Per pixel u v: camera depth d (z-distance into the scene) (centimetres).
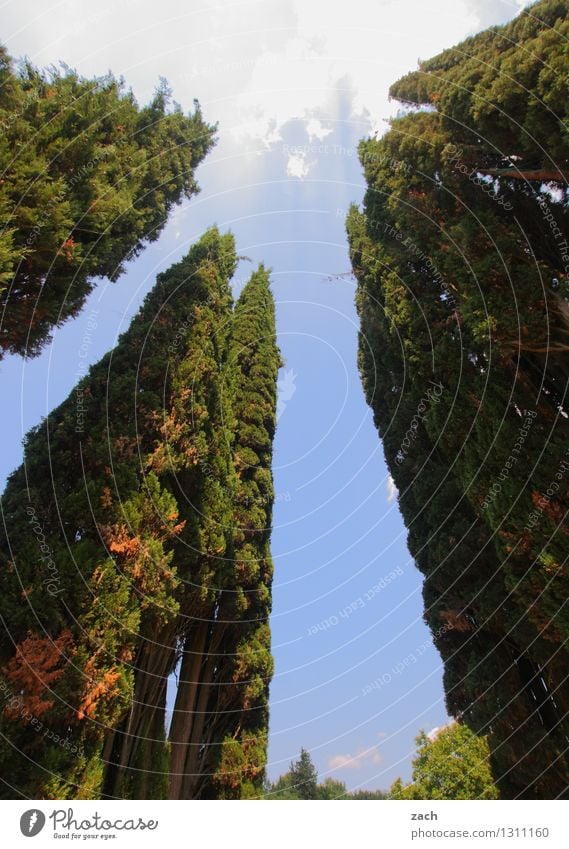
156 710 902
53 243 555
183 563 903
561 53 582
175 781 1016
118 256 797
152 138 944
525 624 831
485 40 772
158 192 937
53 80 629
